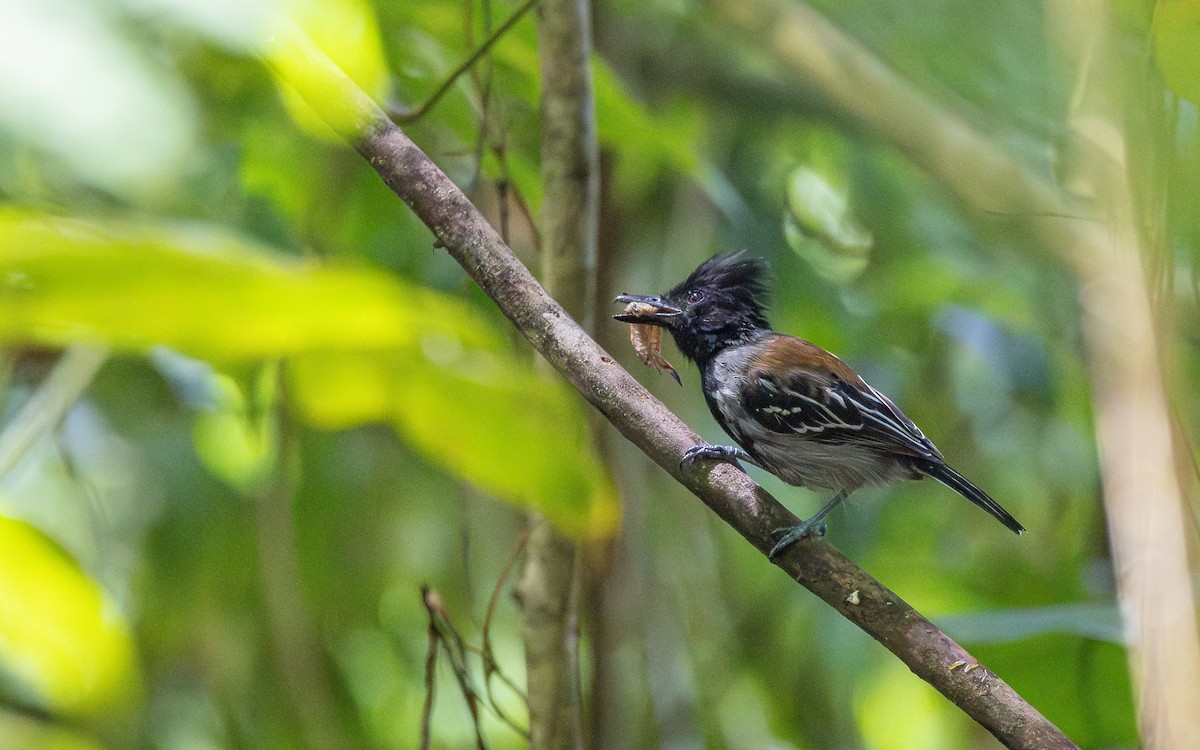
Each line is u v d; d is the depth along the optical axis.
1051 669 9.48
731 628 11.77
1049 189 9.86
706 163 9.59
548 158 7.11
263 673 10.51
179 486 10.18
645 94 11.50
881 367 12.47
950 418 12.74
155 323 2.30
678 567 11.38
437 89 7.62
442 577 11.40
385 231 9.61
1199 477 3.40
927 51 10.30
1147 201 3.46
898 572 12.30
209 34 2.25
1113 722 9.52
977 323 11.68
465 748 11.72
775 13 10.16
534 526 7.18
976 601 11.98
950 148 10.02
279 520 9.74
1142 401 3.50
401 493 11.23
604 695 9.52
